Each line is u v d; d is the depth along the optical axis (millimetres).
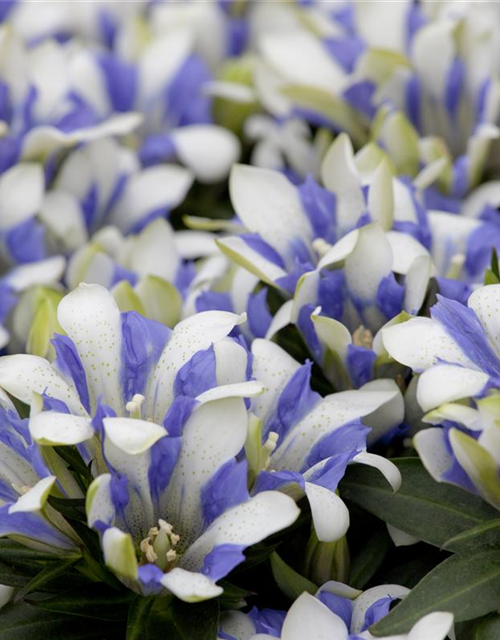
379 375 547
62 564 517
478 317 523
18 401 543
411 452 546
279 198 569
